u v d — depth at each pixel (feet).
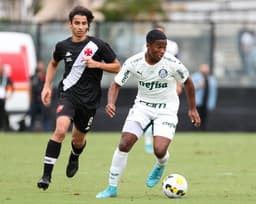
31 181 129.80
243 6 415.64
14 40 259.19
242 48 290.97
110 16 387.55
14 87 258.78
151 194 115.44
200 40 289.12
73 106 114.62
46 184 109.81
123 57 286.25
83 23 114.83
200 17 405.18
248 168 152.97
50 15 385.29
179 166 155.84
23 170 146.30
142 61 111.65
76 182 129.59
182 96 283.38
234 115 290.76
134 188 122.62
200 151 189.06
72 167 124.77
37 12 383.45
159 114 112.57
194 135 252.62
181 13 411.13
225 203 106.32
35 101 262.67
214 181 132.26
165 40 108.99
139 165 156.97
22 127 263.70
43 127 267.18
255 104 291.17
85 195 113.60
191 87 112.98
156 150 111.65
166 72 111.65
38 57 283.38
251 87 291.38
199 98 271.69
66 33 284.61
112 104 112.16
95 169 149.28
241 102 291.17
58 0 387.14
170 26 287.69
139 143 212.43
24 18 382.83
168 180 111.04
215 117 289.94
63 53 115.44
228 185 127.03
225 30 290.15
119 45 286.46
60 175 138.41
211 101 284.20
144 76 111.86
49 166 110.01
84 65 114.83
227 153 184.44
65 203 105.19
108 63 116.06
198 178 136.36
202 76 270.67
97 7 392.68
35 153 180.45
